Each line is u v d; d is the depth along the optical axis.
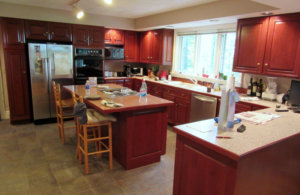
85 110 2.55
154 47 5.43
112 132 3.13
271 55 3.05
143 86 3.22
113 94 3.20
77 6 4.28
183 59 5.34
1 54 4.54
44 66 4.37
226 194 1.54
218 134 1.75
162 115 2.96
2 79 4.62
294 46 2.80
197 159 1.75
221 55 4.37
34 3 4.18
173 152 3.38
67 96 4.68
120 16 5.32
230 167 1.50
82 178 2.62
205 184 1.71
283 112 2.54
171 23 4.45
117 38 5.65
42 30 4.43
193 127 1.91
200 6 3.75
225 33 4.23
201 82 4.66
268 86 3.34
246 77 3.79
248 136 1.74
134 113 2.71
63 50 4.52
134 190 2.43
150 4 3.90
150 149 2.97
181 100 4.28
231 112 1.86
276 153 1.77
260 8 2.84
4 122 4.55
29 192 2.33
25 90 4.44
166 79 5.52
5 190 2.35
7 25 4.11
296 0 2.25
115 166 2.92
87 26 4.90
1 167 2.80
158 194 2.38
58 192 2.35
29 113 4.55
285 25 2.86
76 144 3.55
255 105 3.00
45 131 4.09
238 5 3.12
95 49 5.06
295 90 2.84
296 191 2.24
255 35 3.22
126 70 6.07
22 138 3.74
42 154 3.19
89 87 3.57
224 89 1.80
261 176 1.69
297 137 1.96
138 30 5.77
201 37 4.81
